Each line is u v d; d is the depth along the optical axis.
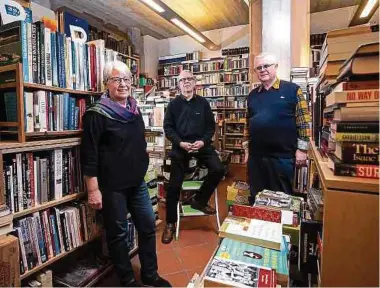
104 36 5.32
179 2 4.84
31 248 1.35
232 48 6.35
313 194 0.95
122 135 1.53
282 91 1.89
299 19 2.60
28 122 1.34
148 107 3.41
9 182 1.27
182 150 2.42
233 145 6.32
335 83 0.68
